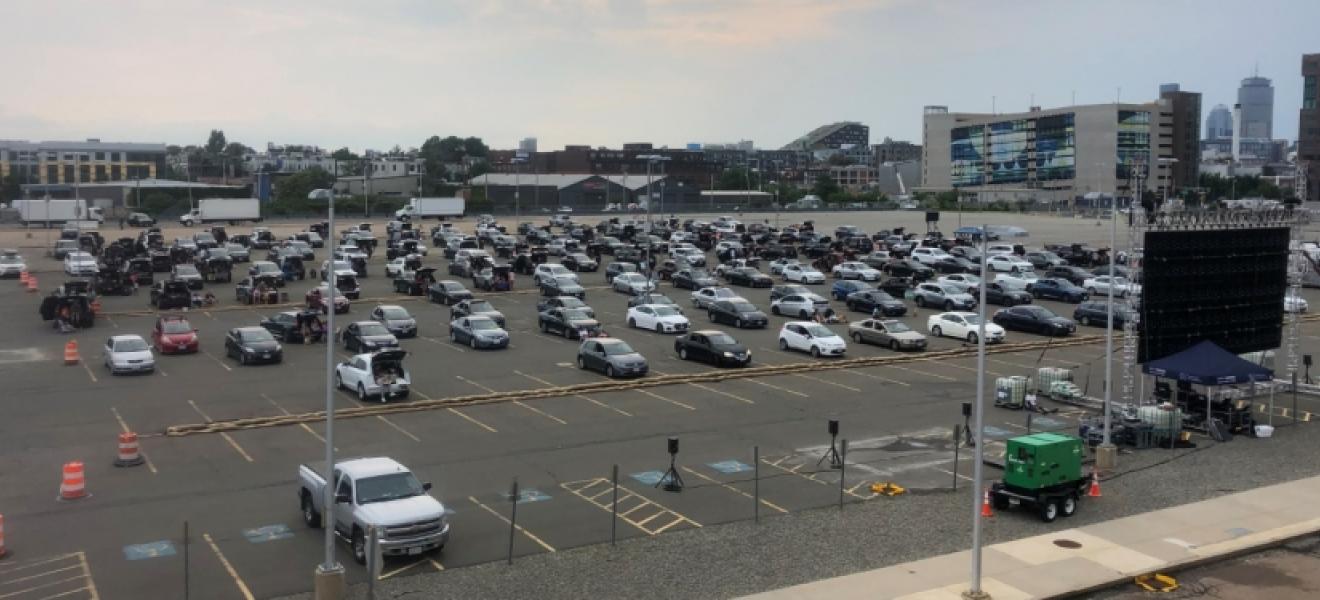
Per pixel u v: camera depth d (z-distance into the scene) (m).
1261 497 27.03
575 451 31.06
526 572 21.30
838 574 21.33
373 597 18.27
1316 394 40.47
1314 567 22.62
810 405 37.59
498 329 50.66
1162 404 33.81
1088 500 26.75
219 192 179.00
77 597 19.86
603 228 117.19
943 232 130.62
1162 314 35.78
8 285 74.50
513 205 182.50
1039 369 40.75
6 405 37.25
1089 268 86.56
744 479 28.23
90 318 56.03
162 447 31.53
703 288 65.44
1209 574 22.20
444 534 22.11
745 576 21.17
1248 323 38.41
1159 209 36.03
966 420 32.31
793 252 94.81
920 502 26.34
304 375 43.09
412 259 77.06
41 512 25.17
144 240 99.31
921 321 60.00
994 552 22.69
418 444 31.83
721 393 39.66
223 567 21.52
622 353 43.00
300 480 25.12
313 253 92.62
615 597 20.03
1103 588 21.14
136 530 23.86
